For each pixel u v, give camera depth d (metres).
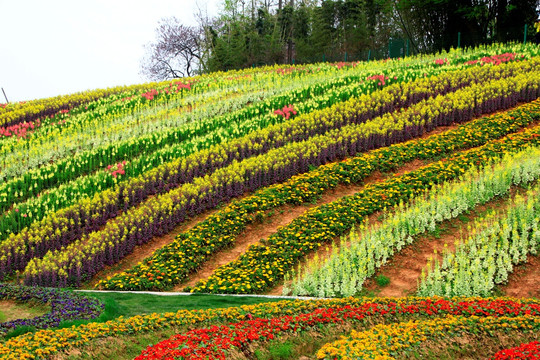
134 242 16.25
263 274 13.09
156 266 14.26
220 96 31.28
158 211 17.11
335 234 14.64
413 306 9.61
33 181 20.48
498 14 42.25
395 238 13.54
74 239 17.05
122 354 8.42
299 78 34.25
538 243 12.52
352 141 20.62
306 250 14.12
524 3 40.75
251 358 8.15
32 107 32.72
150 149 23.47
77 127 26.80
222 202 18.20
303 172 19.69
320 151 19.95
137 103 31.16
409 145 20.33
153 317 9.72
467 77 26.64
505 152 17.30
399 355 7.55
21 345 8.19
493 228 12.94
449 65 31.48
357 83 29.19
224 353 7.97
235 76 39.97
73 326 9.20
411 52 45.69
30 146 24.20
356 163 19.34
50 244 16.33
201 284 13.12
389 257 13.29
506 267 11.93
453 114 22.39
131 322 9.48
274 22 66.19
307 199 17.50
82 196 18.67
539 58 28.48
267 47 62.94
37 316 10.59
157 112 28.94
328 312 9.50
